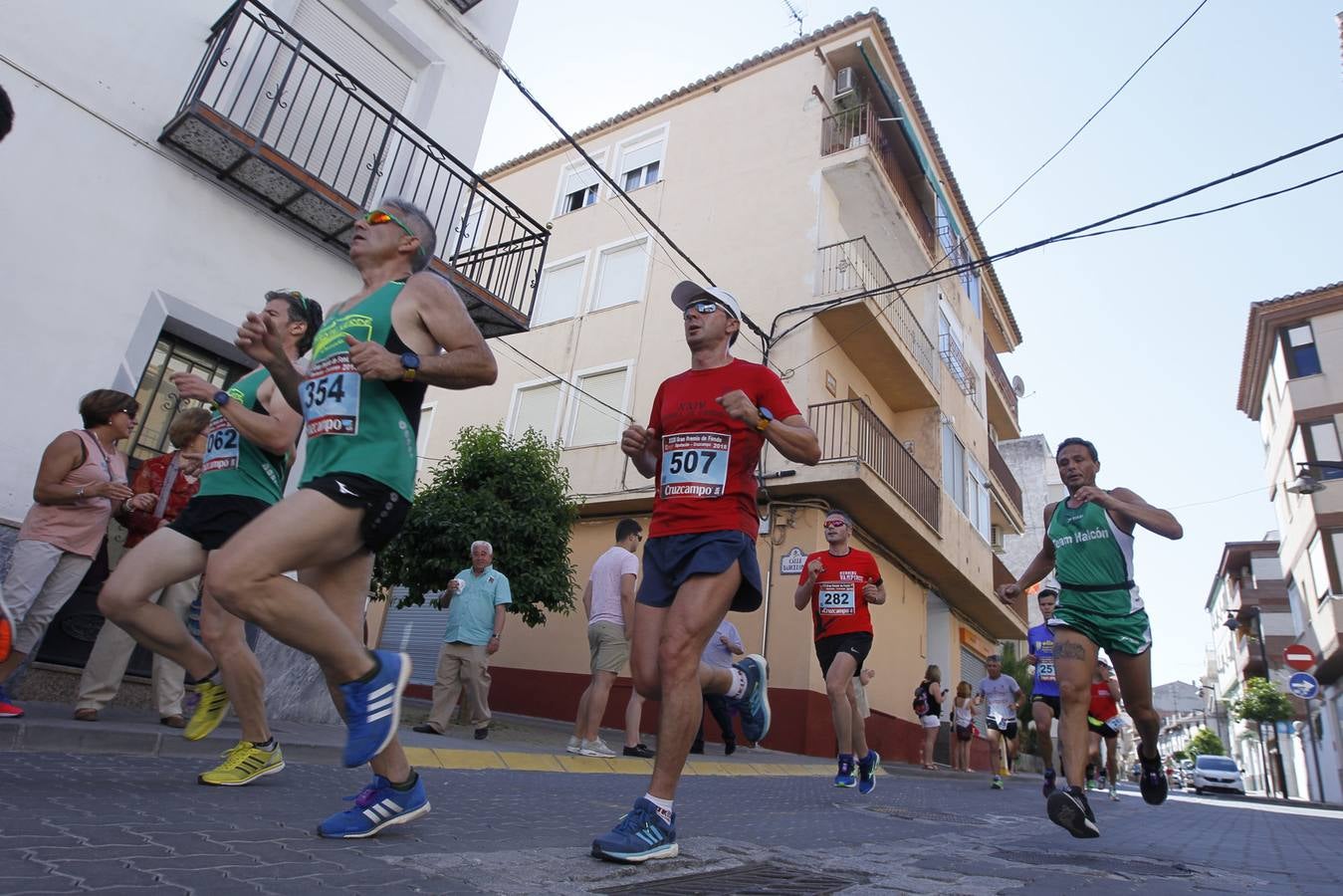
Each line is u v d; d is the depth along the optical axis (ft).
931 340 60.64
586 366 56.08
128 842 6.87
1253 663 132.36
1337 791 90.99
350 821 8.12
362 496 7.52
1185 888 9.77
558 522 37.42
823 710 41.16
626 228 58.85
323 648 7.16
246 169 20.85
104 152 19.11
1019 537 117.19
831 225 51.55
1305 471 67.77
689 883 7.53
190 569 10.82
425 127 28.19
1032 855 12.12
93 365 18.42
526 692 48.85
